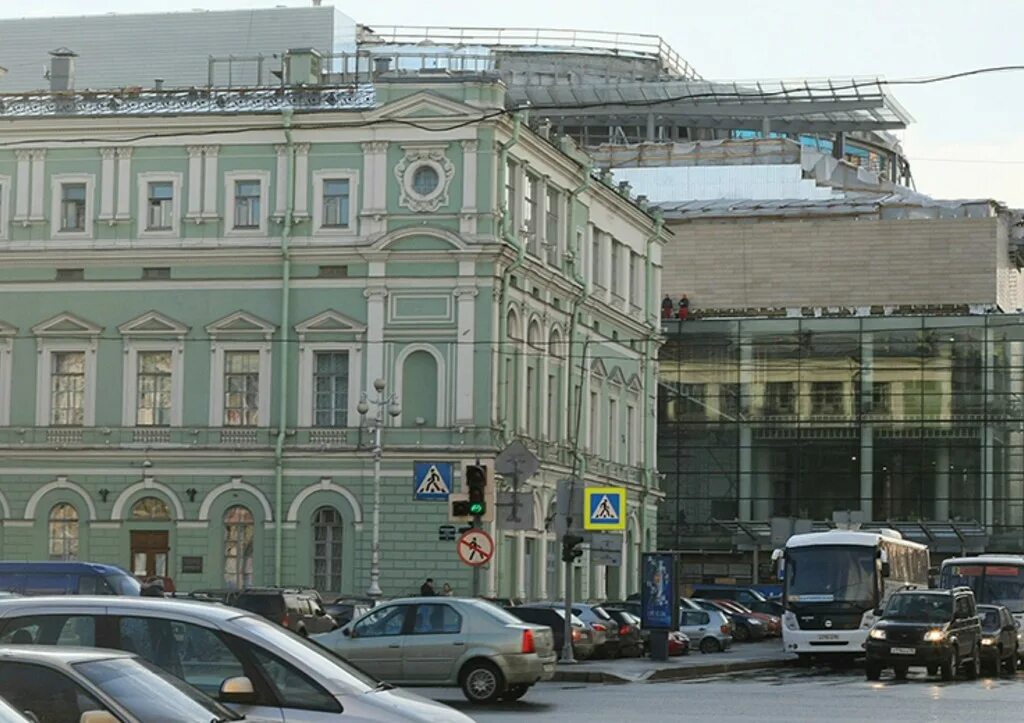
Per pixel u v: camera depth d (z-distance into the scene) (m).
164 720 28.50
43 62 183.12
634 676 82.06
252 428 126.25
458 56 136.00
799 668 101.69
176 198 128.00
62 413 129.50
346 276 125.81
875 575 104.44
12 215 129.62
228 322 126.75
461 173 124.06
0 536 129.00
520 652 64.31
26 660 28.66
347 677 33.34
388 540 124.00
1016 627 100.56
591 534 94.56
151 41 180.38
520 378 129.88
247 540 126.25
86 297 129.25
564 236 140.00
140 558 127.62
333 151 126.06
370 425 124.25
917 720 58.56
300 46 176.75
